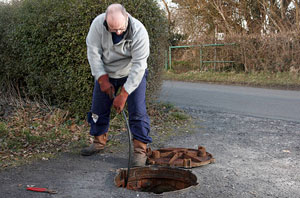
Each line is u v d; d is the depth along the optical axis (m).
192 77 15.04
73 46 5.69
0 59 7.53
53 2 6.05
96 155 4.35
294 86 11.80
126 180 3.42
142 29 3.62
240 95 9.85
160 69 6.66
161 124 6.09
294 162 4.12
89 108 5.79
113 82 4.00
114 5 3.39
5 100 7.12
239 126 6.08
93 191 3.19
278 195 3.16
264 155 4.40
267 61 14.38
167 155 4.12
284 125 6.15
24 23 6.60
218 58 16.38
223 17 18.94
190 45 17.56
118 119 5.99
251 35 14.95
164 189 3.69
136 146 4.00
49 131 5.30
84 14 5.59
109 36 3.60
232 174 3.70
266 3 17.38
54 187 3.29
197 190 3.24
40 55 6.26
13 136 5.00
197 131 5.71
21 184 3.35
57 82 6.08
